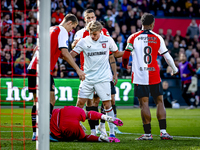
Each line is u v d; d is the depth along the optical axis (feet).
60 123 50.08
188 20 169.89
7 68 134.82
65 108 50.80
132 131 71.51
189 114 114.32
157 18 168.86
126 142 51.62
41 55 33.19
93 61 53.47
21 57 137.59
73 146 46.19
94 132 57.77
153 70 57.26
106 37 53.78
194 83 138.72
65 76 143.95
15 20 150.71
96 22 52.34
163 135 56.44
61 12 152.25
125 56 58.75
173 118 100.68
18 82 126.82
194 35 169.27
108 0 172.04
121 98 133.49
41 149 32.86
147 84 56.80
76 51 54.19
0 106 119.55
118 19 164.66
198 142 52.34
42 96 33.06
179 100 150.30
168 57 58.80
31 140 53.21
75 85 129.18
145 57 57.41
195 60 164.55
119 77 143.43
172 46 165.78
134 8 172.35
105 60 54.03
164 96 141.79
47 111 33.12
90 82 53.98
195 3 177.58
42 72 33.17
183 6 176.55
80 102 55.52
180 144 49.65
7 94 126.31
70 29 55.01
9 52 139.95
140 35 57.93
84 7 169.68
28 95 127.54
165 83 142.00
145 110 56.24
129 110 127.44
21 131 65.98
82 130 50.93
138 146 46.98
